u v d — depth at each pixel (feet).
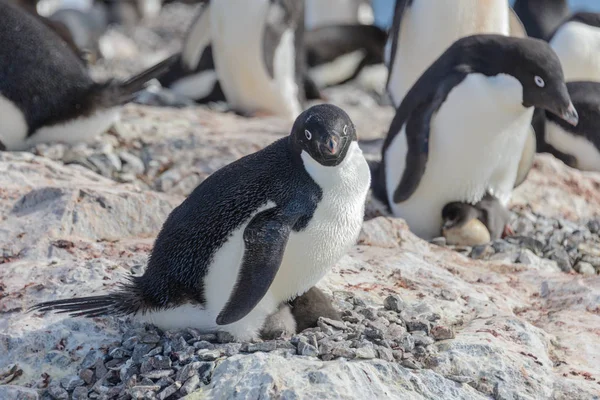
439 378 20.49
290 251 20.81
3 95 35.65
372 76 79.71
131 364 20.88
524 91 31.32
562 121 42.14
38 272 25.22
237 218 20.70
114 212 29.04
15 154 34.32
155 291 21.43
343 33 76.69
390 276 27.04
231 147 38.37
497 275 29.27
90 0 108.06
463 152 32.53
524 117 32.48
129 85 38.19
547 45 31.83
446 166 32.96
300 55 54.34
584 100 41.81
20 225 27.94
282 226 20.08
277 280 21.18
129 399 19.90
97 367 21.21
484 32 39.65
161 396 19.56
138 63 79.41
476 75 31.89
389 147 35.27
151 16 110.83
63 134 37.19
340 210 20.93
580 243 35.14
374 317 23.03
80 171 34.35
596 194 39.78
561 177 40.27
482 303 25.76
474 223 33.32
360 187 21.24
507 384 20.93
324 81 77.25
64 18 77.51
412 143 33.01
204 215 21.04
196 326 21.63
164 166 36.96
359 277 26.61
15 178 31.45
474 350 21.84
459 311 25.12
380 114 59.62
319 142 20.36
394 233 31.19
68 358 21.79
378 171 36.88
